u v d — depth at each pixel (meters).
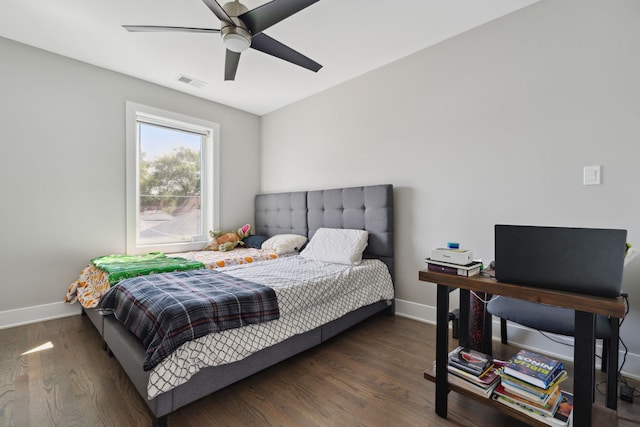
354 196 2.92
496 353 1.97
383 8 2.00
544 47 1.94
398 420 1.35
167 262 2.54
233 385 1.62
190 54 2.55
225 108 3.78
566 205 1.87
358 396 1.52
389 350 2.03
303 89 3.31
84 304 2.24
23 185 2.44
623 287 1.69
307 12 2.02
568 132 1.86
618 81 1.70
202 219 3.67
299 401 1.48
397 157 2.71
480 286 1.22
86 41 2.37
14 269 2.41
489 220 2.19
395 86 2.71
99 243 2.81
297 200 3.48
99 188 2.80
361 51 2.54
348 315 2.22
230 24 1.68
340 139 3.18
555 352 1.95
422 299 2.59
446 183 2.41
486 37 2.19
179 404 1.27
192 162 3.58
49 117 2.54
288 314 1.77
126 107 2.94
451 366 1.39
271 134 4.01
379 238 2.73
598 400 1.49
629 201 1.67
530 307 1.58
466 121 2.29
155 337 1.30
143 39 2.34
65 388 1.56
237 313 1.51
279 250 3.20
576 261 1.02
